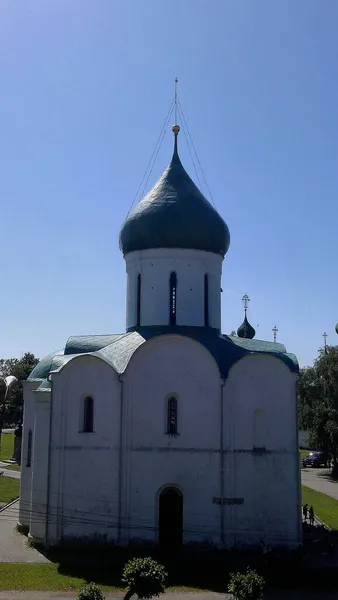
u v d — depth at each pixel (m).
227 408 36.19
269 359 37.50
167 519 35.50
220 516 35.03
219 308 42.50
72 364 37.84
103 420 36.41
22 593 28.69
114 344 39.56
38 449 38.41
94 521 35.62
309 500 58.50
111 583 30.09
